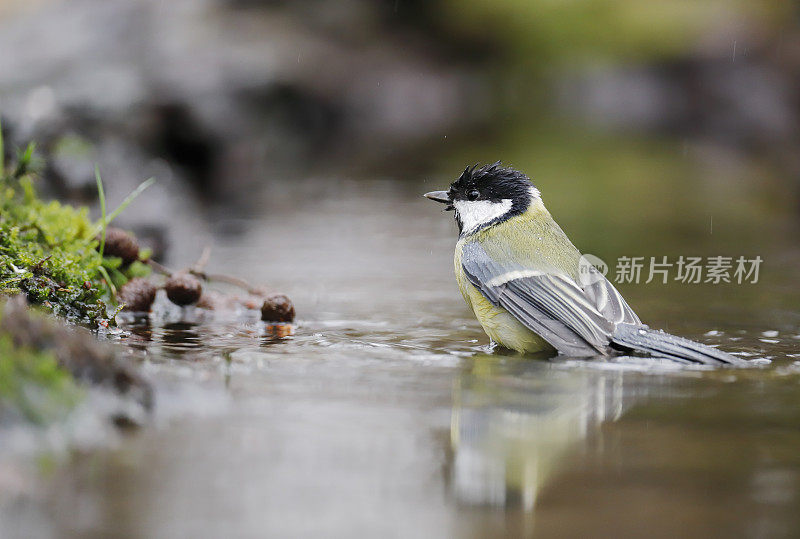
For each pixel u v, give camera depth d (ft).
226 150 75.82
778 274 45.96
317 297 38.73
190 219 59.11
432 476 17.30
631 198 71.67
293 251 50.49
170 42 88.74
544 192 73.77
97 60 84.38
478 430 20.25
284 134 91.66
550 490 16.74
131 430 19.12
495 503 16.08
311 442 18.98
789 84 116.06
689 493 16.63
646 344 28.89
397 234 57.31
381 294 39.73
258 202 68.54
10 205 33.88
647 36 121.80
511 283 30.71
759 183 80.18
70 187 47.44
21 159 34.55
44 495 15.70
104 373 19.89
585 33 124.57
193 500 15.75
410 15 122.01
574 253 32.01
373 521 15.21
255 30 99.55
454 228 59.77
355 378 24.97
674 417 21.65
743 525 15.28
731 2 121.80
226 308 34.50
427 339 31.22
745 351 29.86
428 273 45.29
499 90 121.90
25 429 17.52
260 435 19.27
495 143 99.76
